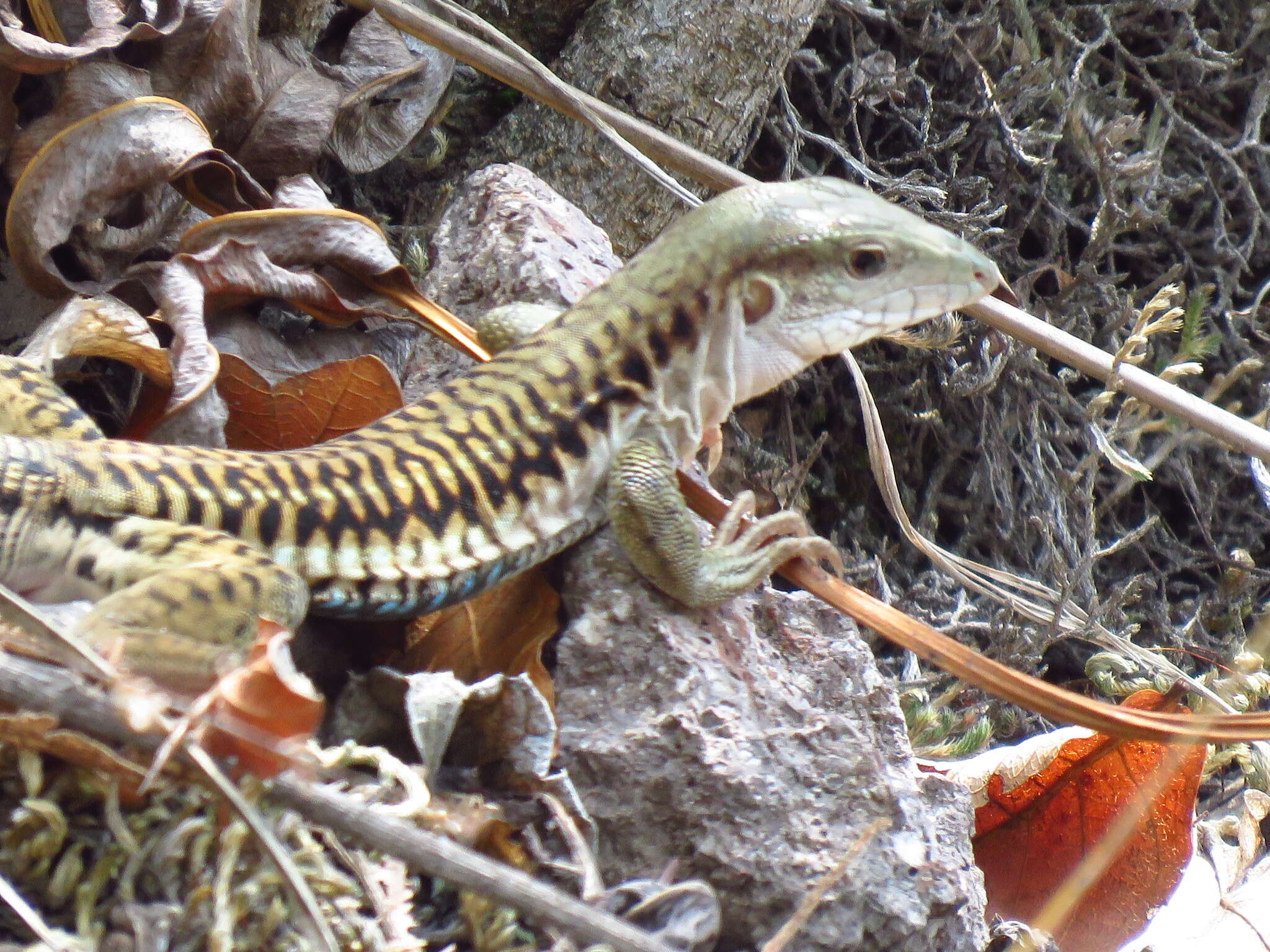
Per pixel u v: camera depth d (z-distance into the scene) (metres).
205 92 6.04
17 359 4.84
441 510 4.83
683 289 5.30
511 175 6.76
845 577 7.88
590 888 4.08
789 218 5.34
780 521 5.18
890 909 4.46
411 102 6.98
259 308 6.10
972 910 4.76
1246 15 10.25
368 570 4.66
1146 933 5.62
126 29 5.85
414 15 6.52
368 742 4.38
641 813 4.56
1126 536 7.41
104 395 5.91
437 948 4.02
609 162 7.83
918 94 9.21
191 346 5.15
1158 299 6.31
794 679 4.96
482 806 4.10
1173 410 6.28
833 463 8.95
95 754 3.36
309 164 6.39
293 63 6.41
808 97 9.18
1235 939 5.62
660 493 5.01
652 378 5.25
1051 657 8.57
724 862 4.49
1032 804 5.61
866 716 4.93
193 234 5.53
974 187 8.68
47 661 3.48
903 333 6.36
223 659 3.99
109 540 4.27
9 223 5.38
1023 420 8.81
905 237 5.34
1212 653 7.89
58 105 5.59
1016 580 6.59
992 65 9.50
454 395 5.18
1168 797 5.41
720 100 7.96
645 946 2.93
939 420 8.63
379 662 5.00
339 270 5.93
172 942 3.46
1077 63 8.93
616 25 7.91
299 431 5.45
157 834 3.56
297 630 4.75
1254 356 9.41
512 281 6.23
